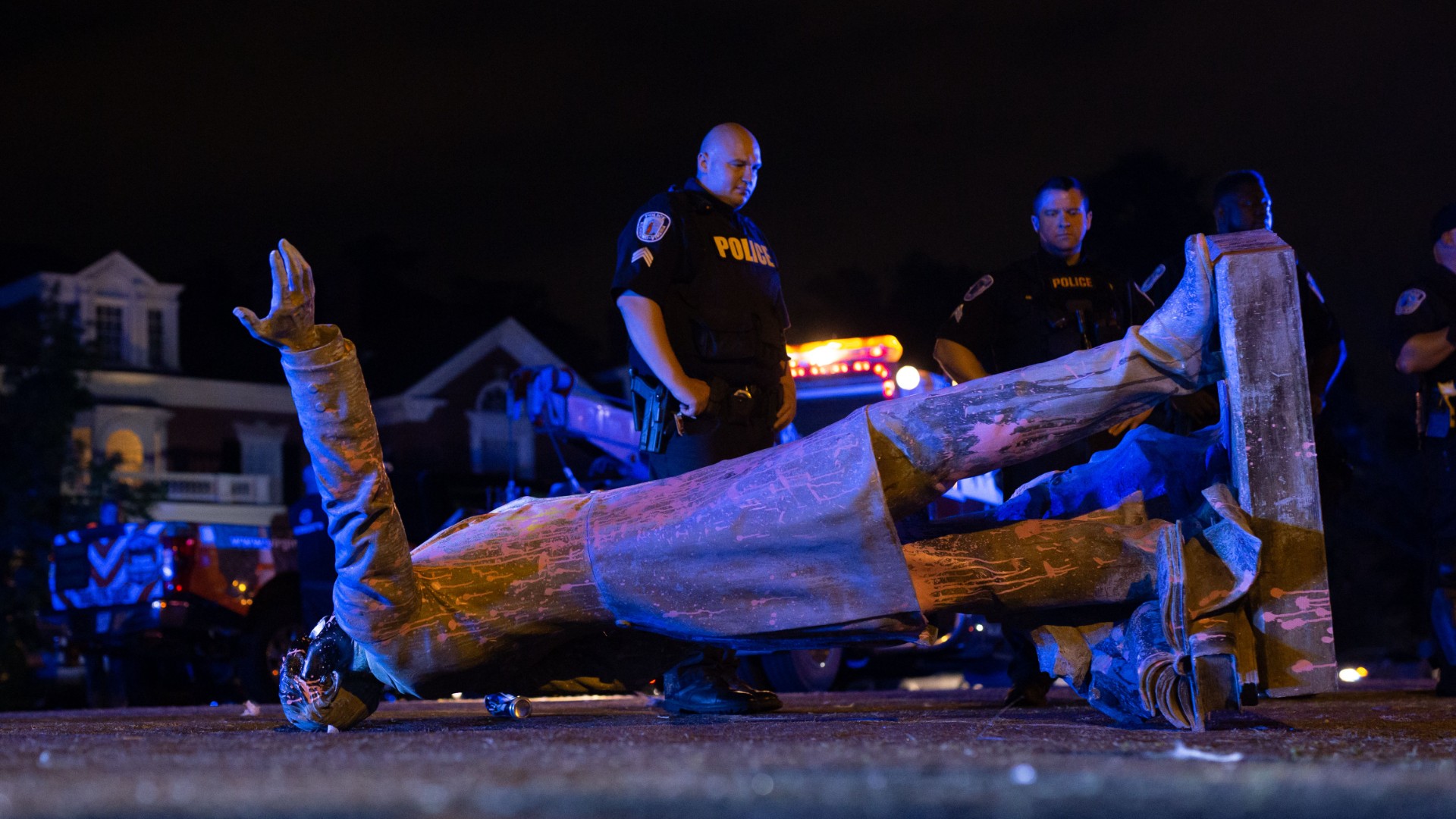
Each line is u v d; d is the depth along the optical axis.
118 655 14.35
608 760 2.20
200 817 1.41
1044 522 4.08
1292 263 3.77
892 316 36.91
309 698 4.09
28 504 29.59
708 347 5.91
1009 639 6.20
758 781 1.71
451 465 44.50
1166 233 30.11
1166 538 3.66
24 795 1.58
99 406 40.59
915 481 3.90
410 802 1.49
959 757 2.27
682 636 4.16
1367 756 2.45
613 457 13.12
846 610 3.93
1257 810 1.47
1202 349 3.84
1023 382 3.88
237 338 45.19
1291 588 3.67
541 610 4.14
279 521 43.50
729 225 6.13
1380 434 25.61
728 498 3.97
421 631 4.06
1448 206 7.40
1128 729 3.63
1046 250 7.19
